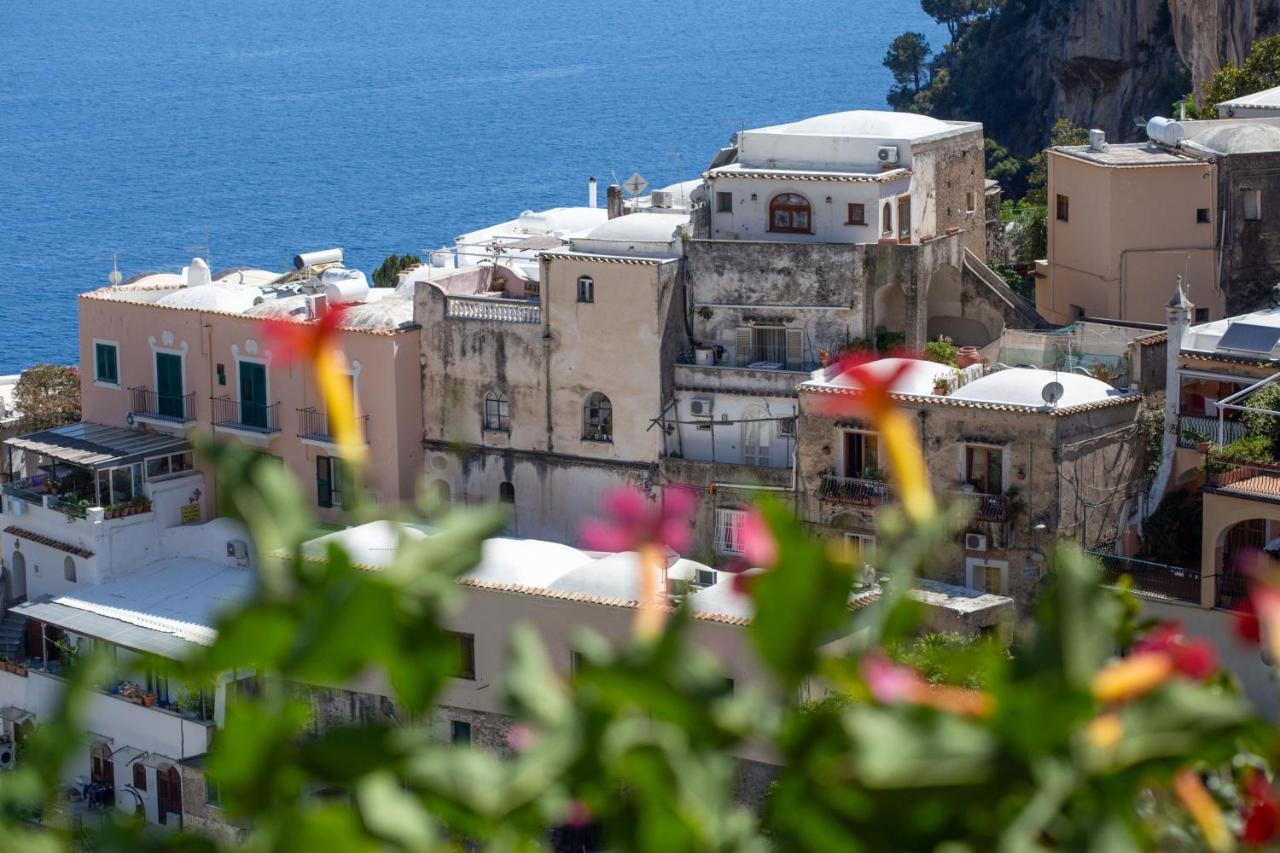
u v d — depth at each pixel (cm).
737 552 13000
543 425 13888
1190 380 11994
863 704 969
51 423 16862
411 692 962
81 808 12225
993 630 10788
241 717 964
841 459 12200
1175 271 14250
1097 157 14388
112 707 12456
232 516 978
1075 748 959
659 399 13425
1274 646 976
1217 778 1316
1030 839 929
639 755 970
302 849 918
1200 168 14138
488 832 966
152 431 15338
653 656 966
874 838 948
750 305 13425
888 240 13588
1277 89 16462
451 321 14075
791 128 14350
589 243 13762
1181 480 11956
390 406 14138
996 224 16112
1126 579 1494
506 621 11281
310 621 945
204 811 11719
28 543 14925
